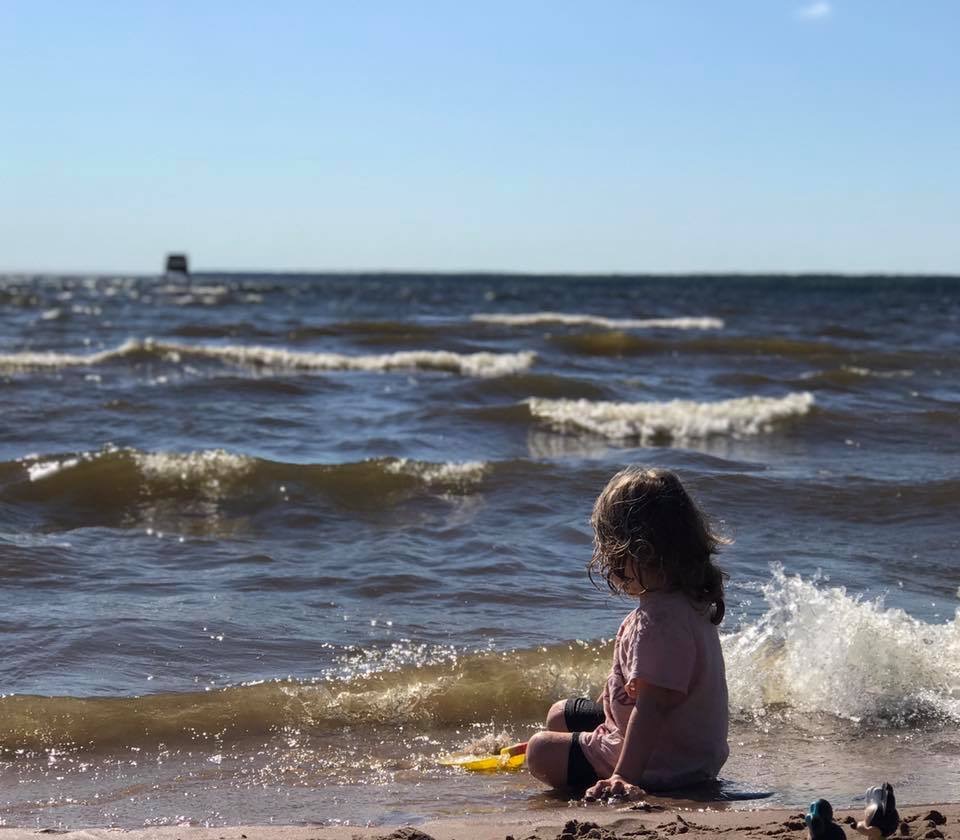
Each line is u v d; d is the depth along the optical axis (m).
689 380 12.07
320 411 9.23
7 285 67.31
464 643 4.01
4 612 4.23
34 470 6.42
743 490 6.38
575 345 15.81
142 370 11.85
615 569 2.93
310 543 5.39
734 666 3.74
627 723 2.92
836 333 20.31
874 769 3.10
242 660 3.85
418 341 16.25
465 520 5.81
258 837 2.64
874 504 6.15
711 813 2.73
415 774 3.13
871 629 3.73
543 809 2.86
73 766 3.17
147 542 5.34
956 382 12.10
